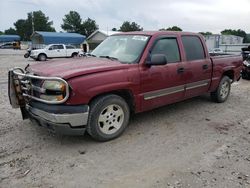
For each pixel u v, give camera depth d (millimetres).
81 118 3854
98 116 4109
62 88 3676
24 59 27062
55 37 43750
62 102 3715
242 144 4355
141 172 3467
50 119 3785
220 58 6445
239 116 5836
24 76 4098
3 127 4867
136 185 3191
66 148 4086
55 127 3830
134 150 4062
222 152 4047
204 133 4789
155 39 4879
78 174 3400
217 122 5402
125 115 4484
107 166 3598
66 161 3705
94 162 3693
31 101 4141
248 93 8352
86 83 3830
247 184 3221
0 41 72125
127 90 4398
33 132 4656
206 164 3680
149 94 4730
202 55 5898
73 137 4473
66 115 3736
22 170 3465
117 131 4438
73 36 45656
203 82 5949
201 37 5961
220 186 3174
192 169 3545
